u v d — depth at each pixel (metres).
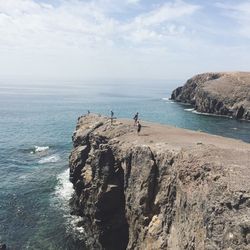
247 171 29.80
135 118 59.00
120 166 45.16
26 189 59.06
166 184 36.44
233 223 25.59
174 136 49.88
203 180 30.69
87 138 57.34
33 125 120.25
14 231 45.62
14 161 75.75
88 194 47.81
